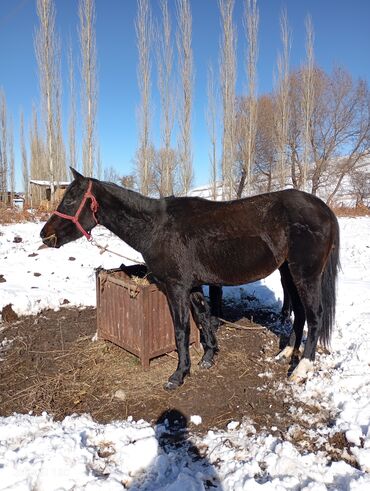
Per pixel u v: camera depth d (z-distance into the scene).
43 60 17.44
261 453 2.54
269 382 3.54
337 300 5.57
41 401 3.26
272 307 5.54
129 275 4.36
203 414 3.08
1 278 6.57
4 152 28.42
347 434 2.69
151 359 3.94
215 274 3.43
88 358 3.96
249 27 20.77
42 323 4.96
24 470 2.34
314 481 2.28
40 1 17.25
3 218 14.61
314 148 28.95
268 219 3.25
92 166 19.03
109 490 2.24
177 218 3.46
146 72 19.17
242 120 25.20
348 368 3.58
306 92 24.02
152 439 2.63
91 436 2.75
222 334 4.57
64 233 3.63
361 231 13.23
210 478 2.39
